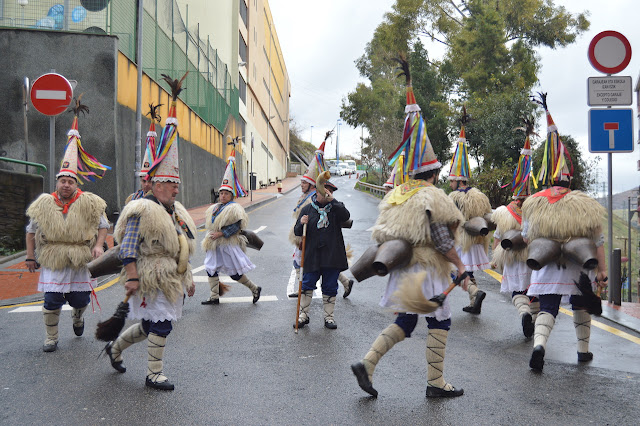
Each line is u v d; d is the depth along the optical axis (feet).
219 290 27.61
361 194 141.38
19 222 41.73
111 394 15.89
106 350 17.43
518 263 22.79
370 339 21.93
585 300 17.25
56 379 17.10
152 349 16.28
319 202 23.84
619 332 22.66
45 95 30.53
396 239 15.40
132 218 15.72
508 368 18.38
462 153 28.07
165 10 80.38
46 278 19.61
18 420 14.15
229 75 129.39
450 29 107.45
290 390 16.33
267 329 23.17
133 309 16.07
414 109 16.22
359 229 62.23
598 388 16.51
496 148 73.51
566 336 22.43
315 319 25.11
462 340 21.85
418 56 101.09
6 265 37.01
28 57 56.18
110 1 58.95
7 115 55.42
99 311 25.94
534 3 106.11
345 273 36.60
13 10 58.44
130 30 64.49
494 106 77.25
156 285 15.57
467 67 100.32
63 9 58.75
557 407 15.08
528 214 18.83
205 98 105.19
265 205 98.17
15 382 16.85
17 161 41.73
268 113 198.80
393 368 18.33
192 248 17.08
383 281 34.32
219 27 123.65
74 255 19.72
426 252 15.37
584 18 108.17
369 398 15.72
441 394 15.76
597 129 27.20
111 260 17.15
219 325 23.66
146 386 16.51
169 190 16.44
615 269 27.25
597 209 17.87
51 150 30.73
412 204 15.29
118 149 59.31
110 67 57.67
